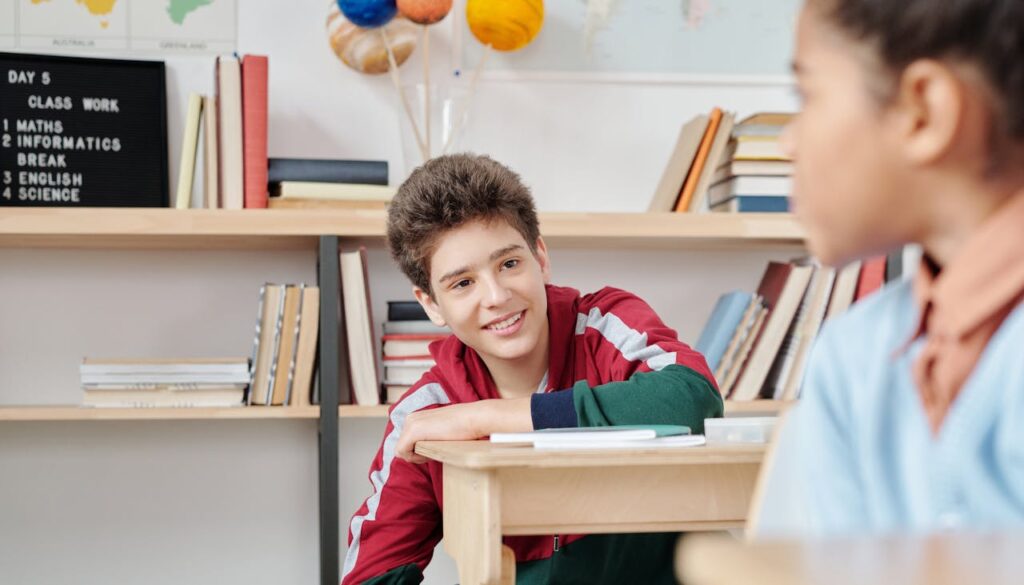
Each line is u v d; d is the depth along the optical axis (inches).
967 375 18.6
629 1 94.5
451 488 44.5
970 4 17.3
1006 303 18.0
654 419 48.5
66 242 85.7
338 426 84.7
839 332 21.8
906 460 19.6
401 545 58.3
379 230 81.3
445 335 85.1
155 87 88.3
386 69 91.2
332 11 90.3
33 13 89.0
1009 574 9.7
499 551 37.9
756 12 95.7
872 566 10.0
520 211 56.8
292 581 92.7
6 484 90.4
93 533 91.2
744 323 86.4
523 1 85.0
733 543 11.2
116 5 89.8
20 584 90.4
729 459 37.0
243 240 85.1
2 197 84.7
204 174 82.9
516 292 55.5
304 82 91.7
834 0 18.8
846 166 18.7
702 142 85.1
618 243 90.2
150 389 81.8
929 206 18.5
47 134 85.9
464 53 92.6
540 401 48.8
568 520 38.7
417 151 85.6
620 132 94.9
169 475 92.0
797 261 91.1
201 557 92.1
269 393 82.6
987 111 17.5
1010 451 17.2
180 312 91.7
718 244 90.8
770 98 96.3
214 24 90.7
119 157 87.0
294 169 83.8
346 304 83.6
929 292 19.6
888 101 18.1
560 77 93.6
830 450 21.2
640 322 59.7
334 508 80.7
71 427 91.1
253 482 92.6
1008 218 17.9
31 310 90.4
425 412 50.7
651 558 55.3
